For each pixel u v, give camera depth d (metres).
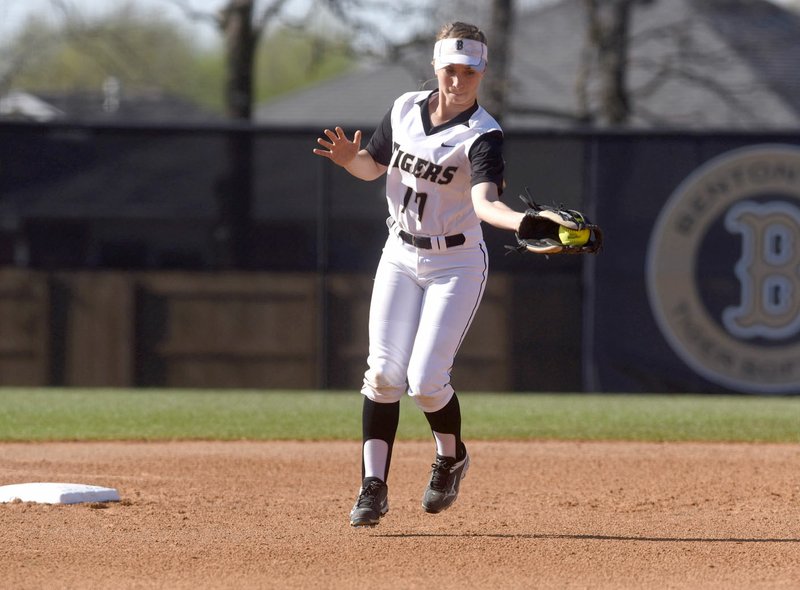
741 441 30.06
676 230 42.12
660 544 17.48
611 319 42.38
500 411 35.69
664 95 86.56
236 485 22.95
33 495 20.62
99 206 43.12
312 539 17.67
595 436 30.62
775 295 41.88
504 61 64.88
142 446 28.39
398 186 16.77
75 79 106.94
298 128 43.03
